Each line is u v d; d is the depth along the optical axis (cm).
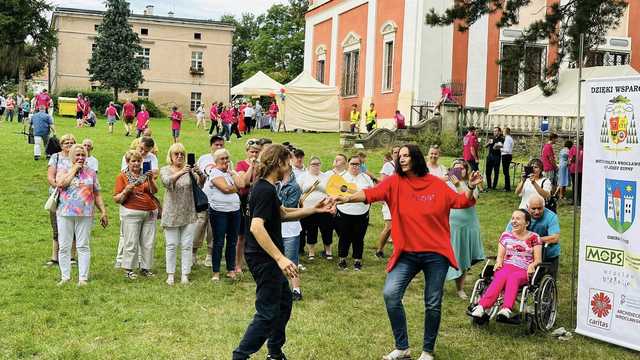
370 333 809
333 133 3825
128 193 1008
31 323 796
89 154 1104
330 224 1223
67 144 995
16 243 1230
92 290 947
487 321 860
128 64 4975
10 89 6756
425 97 3353
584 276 831
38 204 1571
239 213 1040
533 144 2797
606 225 809
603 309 812
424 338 718
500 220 1659
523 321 836
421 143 2836
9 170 1880
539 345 790
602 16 1886
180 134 3192
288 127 3859
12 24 5100
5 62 5284
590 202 824
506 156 2134
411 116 3356
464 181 992
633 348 779
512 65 2038
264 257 629
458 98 3375
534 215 879
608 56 3497
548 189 1049
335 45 4269
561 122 2764
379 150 2808
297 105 3872
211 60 5853
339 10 4216
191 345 745
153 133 3150
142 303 902
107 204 1631
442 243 705
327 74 4388
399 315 706
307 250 1298
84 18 5516
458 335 819
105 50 4972
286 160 643
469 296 1006
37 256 1142
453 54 3372
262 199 628
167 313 859
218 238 1024
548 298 852
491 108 2123
